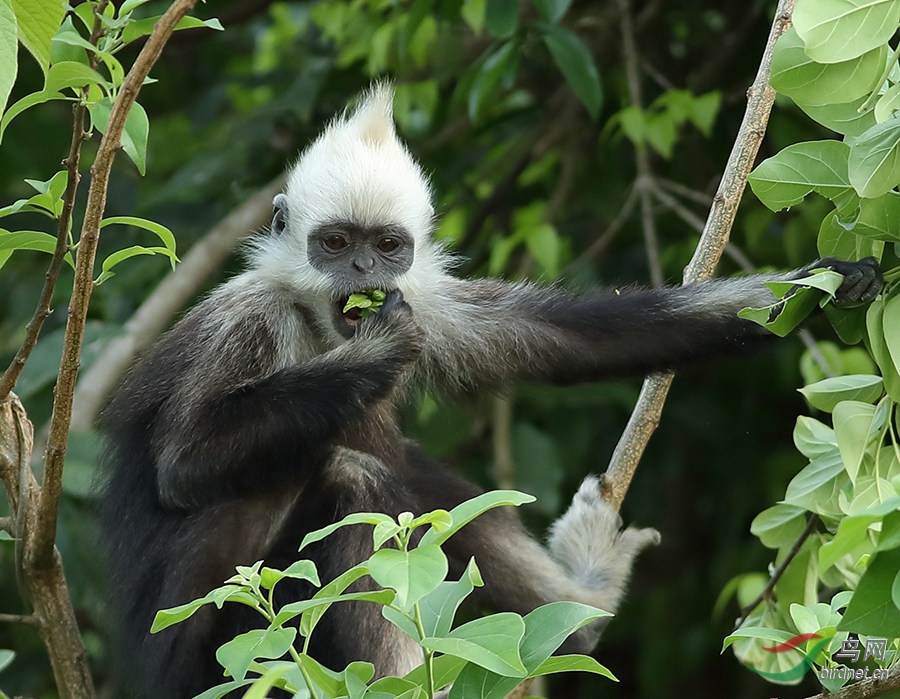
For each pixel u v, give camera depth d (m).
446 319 10.62
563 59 13.34
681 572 17.02
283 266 10.31
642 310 9.71
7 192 16.05
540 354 10.25
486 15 13.41
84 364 12.53
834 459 8.37
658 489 17.05
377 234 10.20
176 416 9.30
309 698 5.36
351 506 8.93
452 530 5.23
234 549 9.35
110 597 9.94
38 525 7.77
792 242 14.42
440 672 5.72
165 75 18.16
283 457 8.92
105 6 6.64
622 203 16.02
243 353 9.90
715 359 9.59
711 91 15.53
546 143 15.98
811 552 8.55
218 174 15.49
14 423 8.30
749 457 15.67
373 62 15.23
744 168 8.98
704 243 9.38
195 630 9.10
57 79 6.32
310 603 5.37
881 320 7.38
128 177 15.71
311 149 10.72
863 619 5.09
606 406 15.79
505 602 10.02
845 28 6.44
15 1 6.63
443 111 16.38
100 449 10.80
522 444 14.23
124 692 9.95
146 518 9.52
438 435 13.84
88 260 6.61
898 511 4.91
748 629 6.31
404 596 4.94
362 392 8.98
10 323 14.89
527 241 14.51
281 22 18.27
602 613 5.70
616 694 17.38
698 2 16.53
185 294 14.26
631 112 14.07
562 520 10.65
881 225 7.15
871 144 6.75
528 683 7.89
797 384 15.09
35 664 14.23
